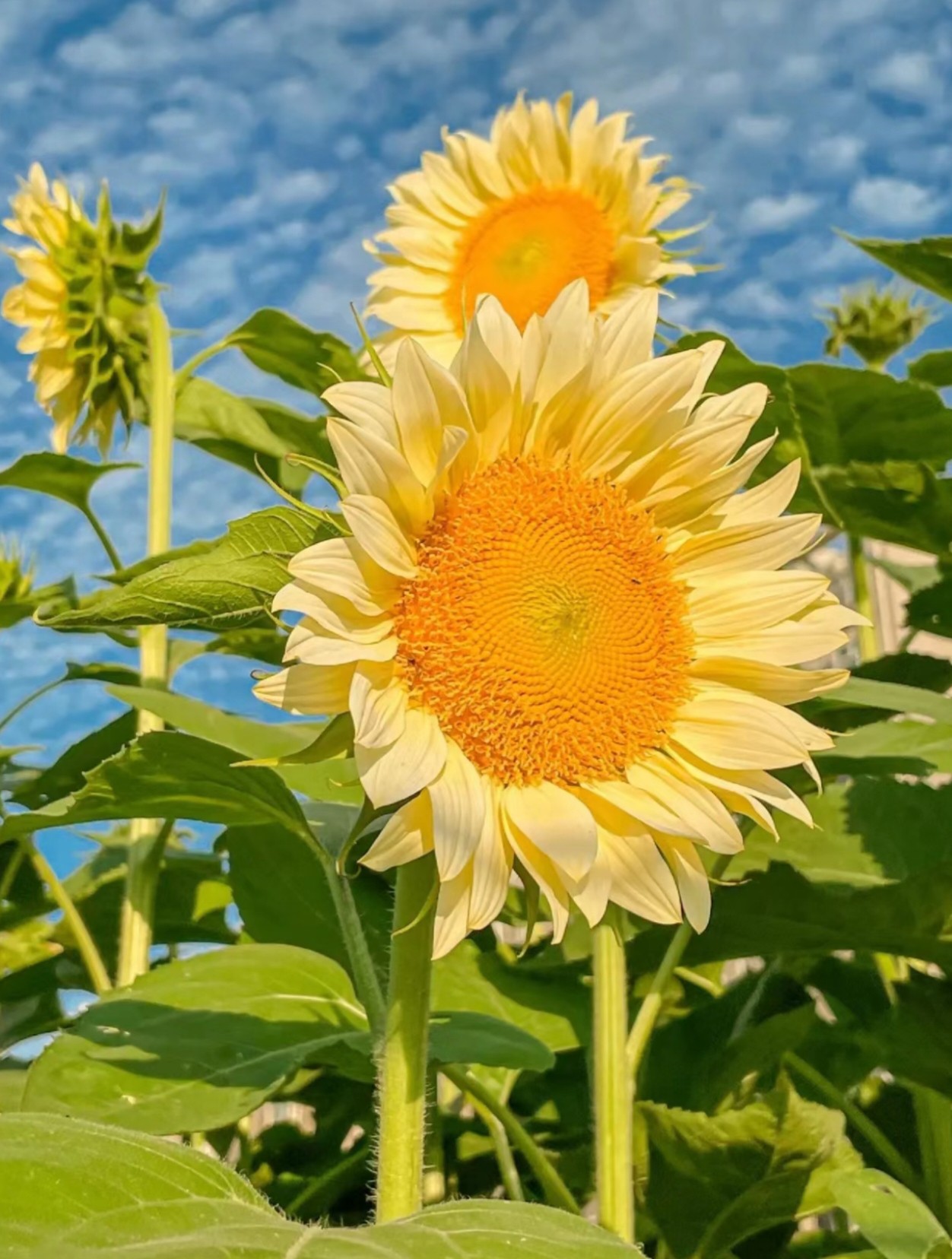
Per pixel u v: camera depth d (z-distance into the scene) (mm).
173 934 712
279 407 785
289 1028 432
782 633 399
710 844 367
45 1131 272
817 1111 424
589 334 388
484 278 721
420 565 371
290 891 570
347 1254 250
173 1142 289
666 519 407
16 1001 696
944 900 464
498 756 367
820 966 599
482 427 382
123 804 431
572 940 543
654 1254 533
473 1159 632
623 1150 437
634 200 704
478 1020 487
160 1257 232
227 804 429
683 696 392
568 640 375
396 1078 362
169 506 678
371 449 354
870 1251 479
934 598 629
